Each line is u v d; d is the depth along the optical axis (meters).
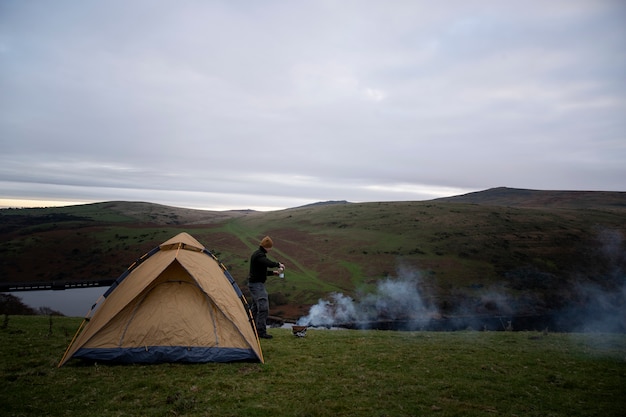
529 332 17.22
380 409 6.83
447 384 8.34
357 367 9.49
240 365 9.38
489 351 11.89
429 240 104.12
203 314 10.02
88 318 10.20
